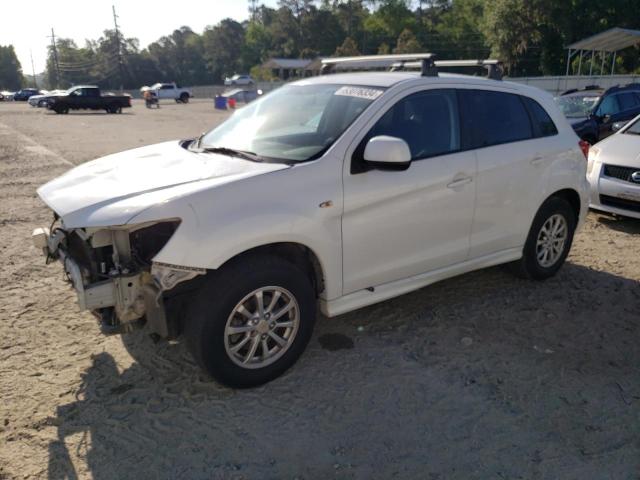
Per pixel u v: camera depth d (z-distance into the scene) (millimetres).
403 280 4062
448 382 3539
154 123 25297
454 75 4434
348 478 2732
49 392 3402
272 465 2812
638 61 47031
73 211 3086
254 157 3725
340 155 3570
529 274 5070
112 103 35281
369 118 3732
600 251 6211
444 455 2891
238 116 4633
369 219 3688
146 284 3156
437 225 4098
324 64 5227
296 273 3430
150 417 3178
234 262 3262
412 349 3945
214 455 2877
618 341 4098
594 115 12148
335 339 4078
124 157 4078
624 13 45875
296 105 4238
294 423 3135
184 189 3184
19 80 129375
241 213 3160
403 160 3408
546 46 50250
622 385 3523
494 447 2949
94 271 3230
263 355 3459
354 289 3785
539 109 4914
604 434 3059
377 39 91438
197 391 3428
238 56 124125
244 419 3168
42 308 4566
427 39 80312
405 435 3043
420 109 4027
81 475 2729
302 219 3344
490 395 3404
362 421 3156
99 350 3904
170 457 2857
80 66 126938
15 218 7383
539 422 3154
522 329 4262
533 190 4734
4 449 2896
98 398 3350
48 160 12750
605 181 7078
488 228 4492
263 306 3377
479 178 4277
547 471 2779
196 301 3193
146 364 3719
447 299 4781
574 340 4105
